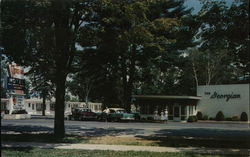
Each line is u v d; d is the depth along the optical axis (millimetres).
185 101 47031
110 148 14516
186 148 14828
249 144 16297
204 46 17672
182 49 42969
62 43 16922
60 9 15055
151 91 70438
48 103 74438
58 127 18703
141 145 15711
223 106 47062
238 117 45250
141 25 18344
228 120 45594
